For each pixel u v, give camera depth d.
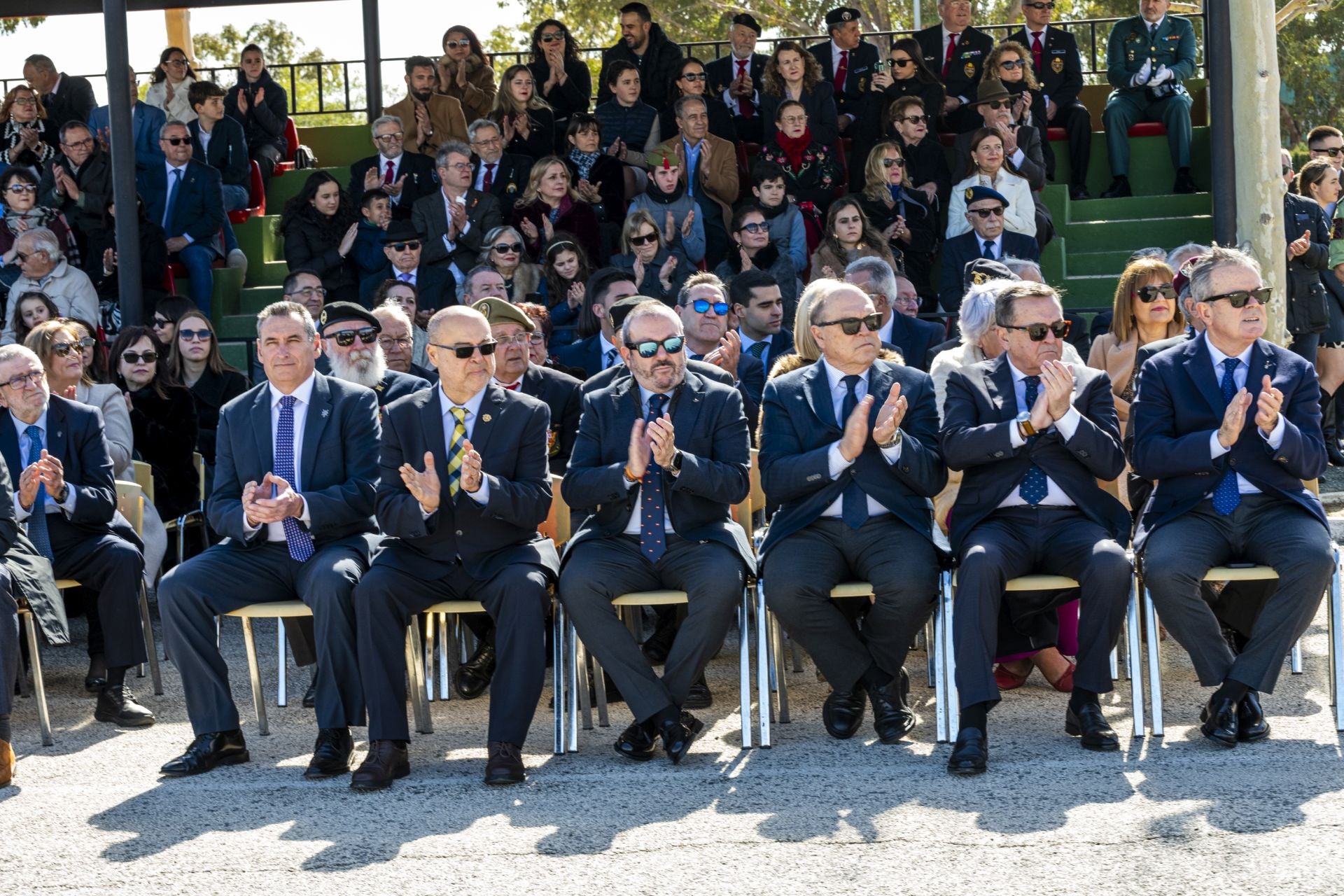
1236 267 5.33
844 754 5.09
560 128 11.84
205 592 5.25
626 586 5.22
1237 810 4.25
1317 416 5.29
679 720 5.12
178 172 11.10
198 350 8.01
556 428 6.52
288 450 5.55
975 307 5.79
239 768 5.22
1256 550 5.12
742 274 7.66
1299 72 26.67
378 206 10.39
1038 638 5.61
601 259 10.11
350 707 5.11
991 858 3.98
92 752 5.52
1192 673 6.02
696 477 5.25
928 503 5.47
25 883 4.11
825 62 11.95
